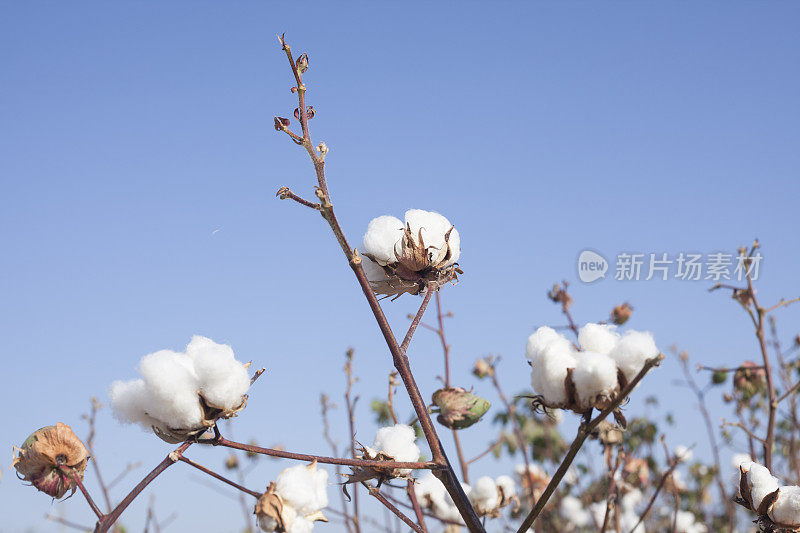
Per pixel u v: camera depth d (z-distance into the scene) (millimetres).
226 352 1194
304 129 1214
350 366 1693
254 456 2076
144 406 1181
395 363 1222
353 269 1217
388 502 1292
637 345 1150
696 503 2340
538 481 2008
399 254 1259
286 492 1186
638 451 2174
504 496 1564
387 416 2119
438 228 1271
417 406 1219
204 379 1182
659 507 2230
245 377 1195
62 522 1532
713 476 2322
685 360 2039
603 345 1168
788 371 1934
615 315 1671
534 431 2312
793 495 1238
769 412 1562
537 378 1166
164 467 1174
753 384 1873
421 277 1270
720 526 2318
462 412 1265
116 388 1188
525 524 1168
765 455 1553
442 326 1686
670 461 1619
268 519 1175
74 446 1220
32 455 1214
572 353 1161
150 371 1174
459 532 1550
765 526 1248
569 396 1150
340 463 1204
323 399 1878
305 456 1202
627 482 1954
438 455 1214
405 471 1300
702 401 2008
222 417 1189
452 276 1279
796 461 1857
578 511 2217
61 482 1218
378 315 1220
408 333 1248
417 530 1280
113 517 1162
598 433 1506
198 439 1189
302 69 1223
